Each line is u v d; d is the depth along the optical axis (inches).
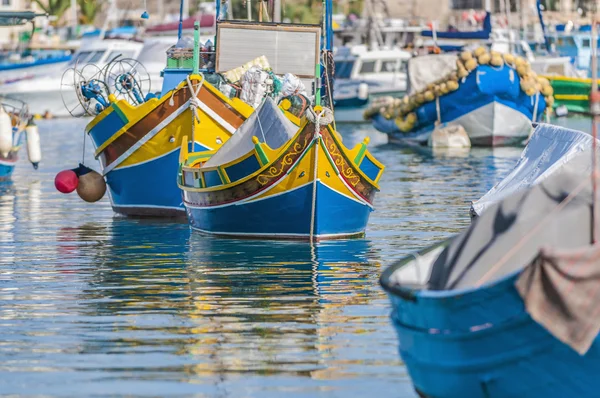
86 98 1317.7
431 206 1355.8
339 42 3607.3
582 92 2960.1
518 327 482.0
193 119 1221.7
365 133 2832.2
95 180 1339.8
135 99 1397.6
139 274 932.0
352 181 1085.8
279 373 636.1
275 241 1092.5
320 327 737.6
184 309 796.0
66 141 2630.4
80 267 968.9
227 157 1106.7
